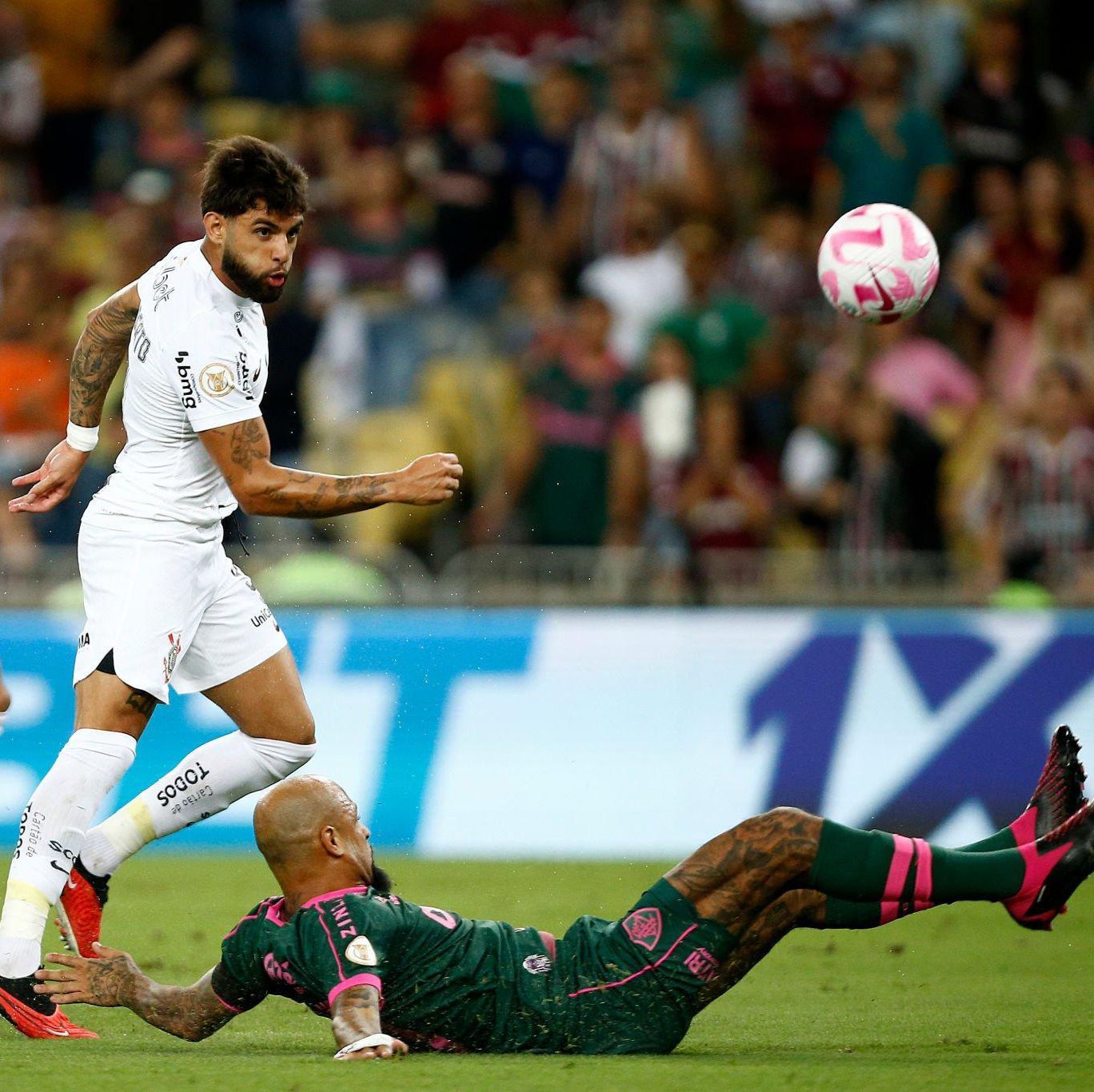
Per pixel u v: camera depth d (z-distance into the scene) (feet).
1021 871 49.44
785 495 133.39
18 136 160.76
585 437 135.54
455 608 113.29
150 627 59.00
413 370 137.59
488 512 134.41
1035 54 159.33
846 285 67.92
